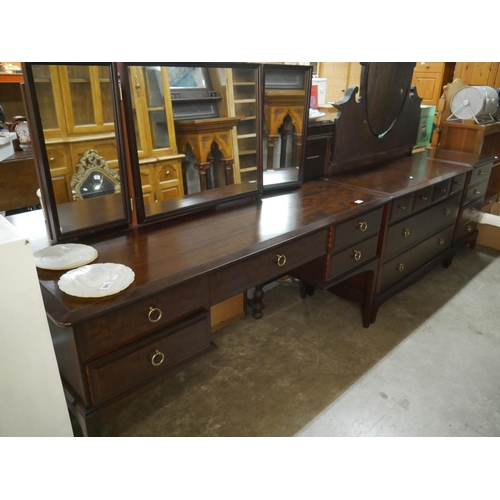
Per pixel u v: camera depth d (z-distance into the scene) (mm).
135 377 1147
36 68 1135
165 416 1623
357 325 2236
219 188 1715
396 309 2395
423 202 2223
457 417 1647
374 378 1852
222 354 1993
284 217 1638
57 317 966
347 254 1812
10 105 3146
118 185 1411
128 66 1313
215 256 1280
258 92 1690
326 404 1698
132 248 1333
